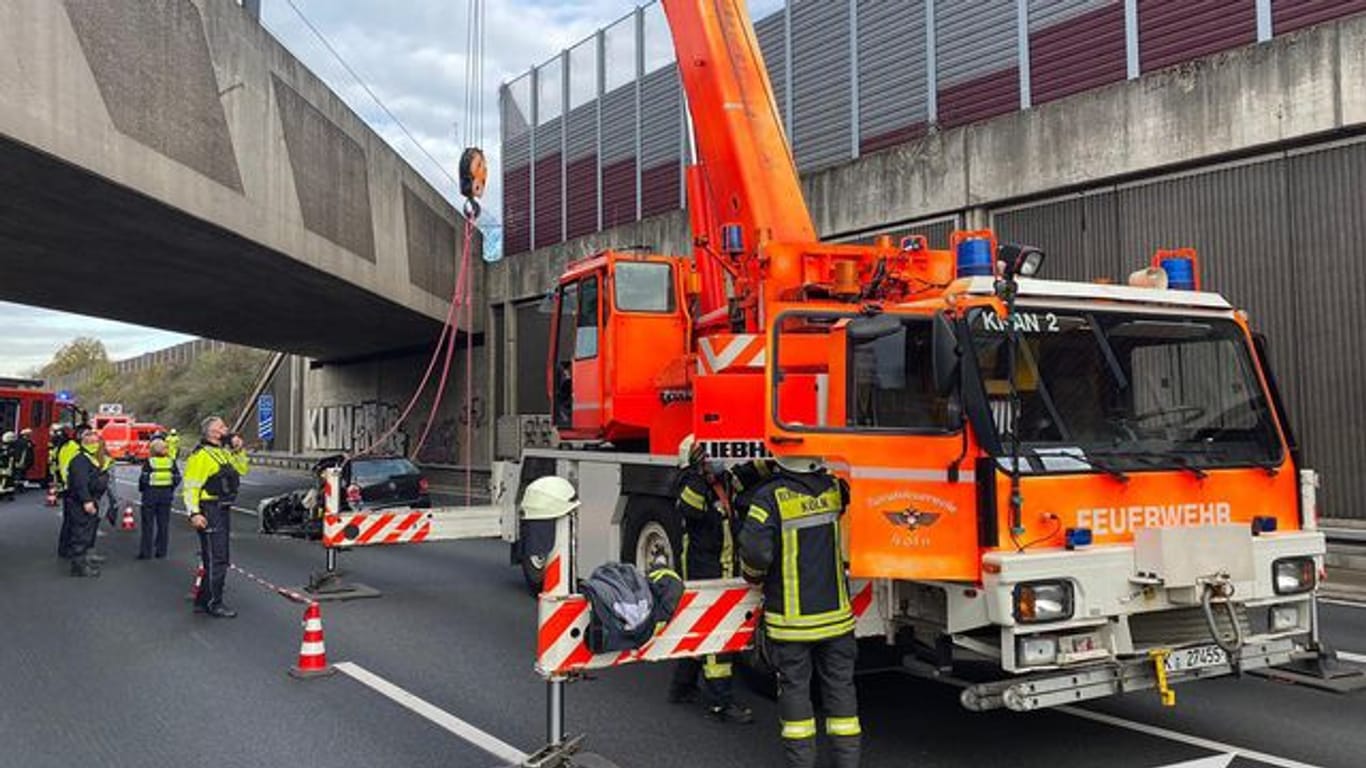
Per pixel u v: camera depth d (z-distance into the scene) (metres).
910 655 5.55
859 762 5.09
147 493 13.68
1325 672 6.23
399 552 14.60
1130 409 5.25
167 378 75.81
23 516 20.38
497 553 14.53
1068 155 14.45
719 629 4.98
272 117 16.50
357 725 5.87
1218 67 12.76
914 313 5.10
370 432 41.28
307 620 7.12
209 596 9.30
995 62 16.73
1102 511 4.93
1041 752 5.27
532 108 31.05
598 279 9.26
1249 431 5.53
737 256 7.54
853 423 5.04
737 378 6.68
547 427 10.91
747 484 5.27
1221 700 6.25
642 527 8.31
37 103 10.28
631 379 9.00
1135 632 5.26
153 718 6.01
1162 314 5.48
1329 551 10.93
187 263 18.12
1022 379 5.01
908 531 4.86
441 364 35.09
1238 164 12.85
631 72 26.67
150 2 12.48
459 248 30.45
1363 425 11.66
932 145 16.38
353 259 20.95
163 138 12.90
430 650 7.90
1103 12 15.12
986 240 5.35
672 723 5.94
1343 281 11.86
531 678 6.99
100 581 11.54
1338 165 11.93
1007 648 4.58
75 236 15.38
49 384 109.50
